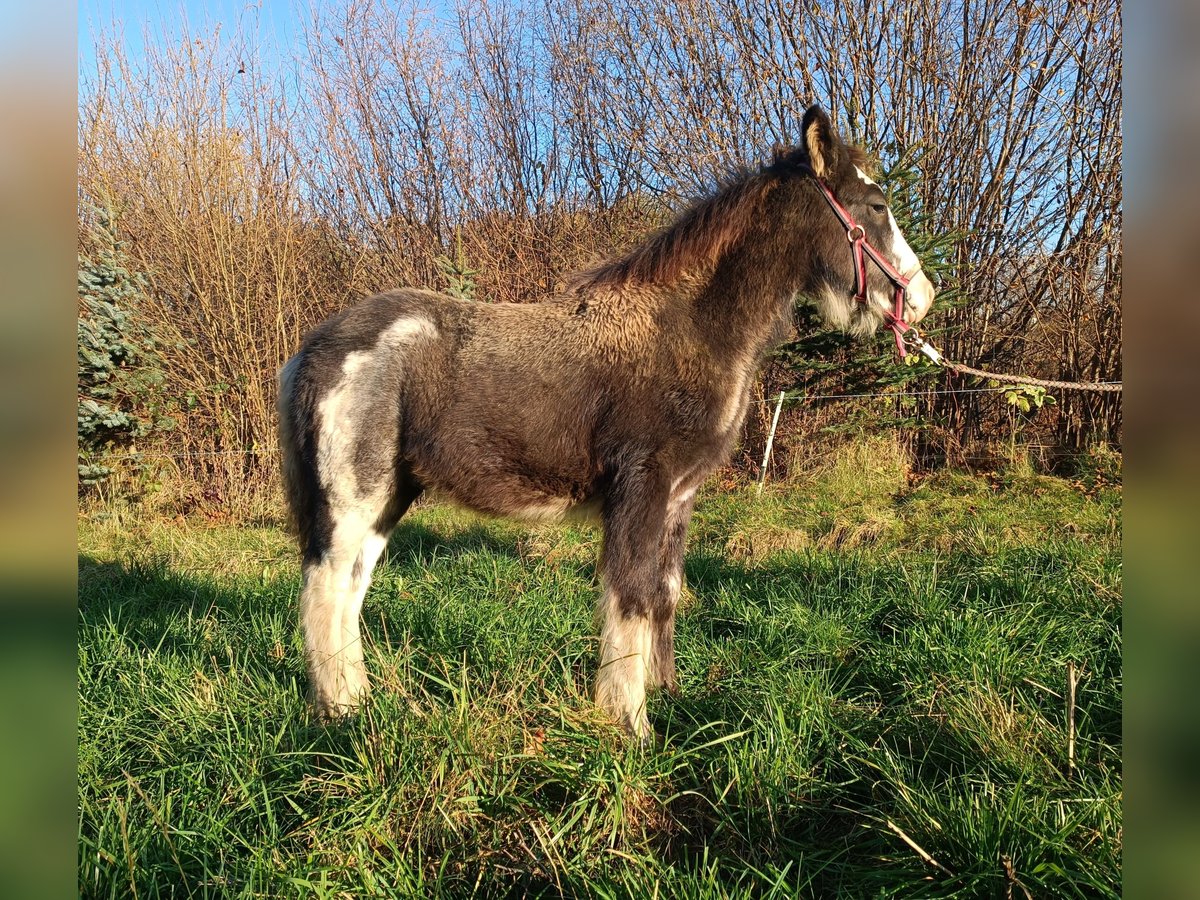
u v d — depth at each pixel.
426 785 2.14
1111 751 2.25
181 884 1.90
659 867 1.94
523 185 11.27
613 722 2.59
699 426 2.87
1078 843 1.88
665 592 3.08
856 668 3.13
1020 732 2.38
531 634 3.42
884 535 5.68
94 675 3.13
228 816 2.08
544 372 2.93
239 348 9.09
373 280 10.54
